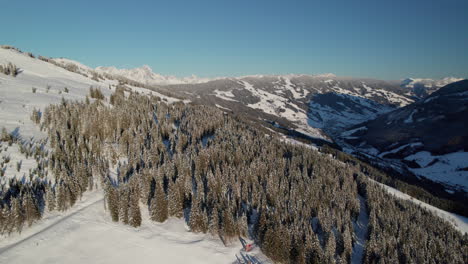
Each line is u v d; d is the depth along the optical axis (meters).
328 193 73.38
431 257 58.88
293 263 45.97
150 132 77.62
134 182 50.28
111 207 44.38
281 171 78.56
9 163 48.12
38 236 37.53
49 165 50.31
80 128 67.38
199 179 61.75
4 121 62.09
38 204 42.31
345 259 48.06
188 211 52.75
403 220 73.38
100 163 55.56
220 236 47.84
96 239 39.75
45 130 64.19
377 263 49.16
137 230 44.47
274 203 62.28
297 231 48.66
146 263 38.19
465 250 67.81
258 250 46.75
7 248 35.06
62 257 35.28
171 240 44.28
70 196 44.62
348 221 61.88
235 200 57.03
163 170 57.75
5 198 40.25
